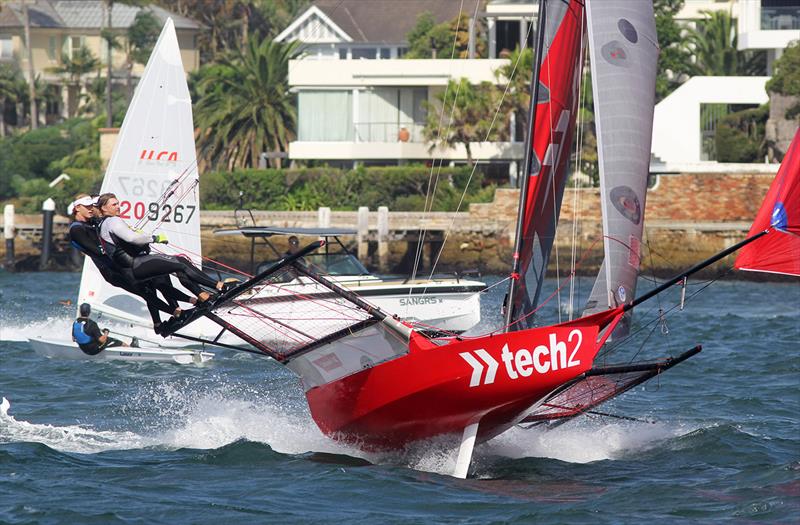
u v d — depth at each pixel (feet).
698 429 166.91
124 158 241.96
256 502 127.24
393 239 540.93
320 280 137.69
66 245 599.98
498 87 591.37
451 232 542.57
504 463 149.28
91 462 146.51
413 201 579.89
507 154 593.42
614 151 155.94
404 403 142.20
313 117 647.15
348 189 602.85
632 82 157.89
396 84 627.05
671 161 593.83
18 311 345.31
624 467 146.92
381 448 151.02
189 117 247.09
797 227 134.31
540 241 161.58
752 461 148.36
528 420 156.66
